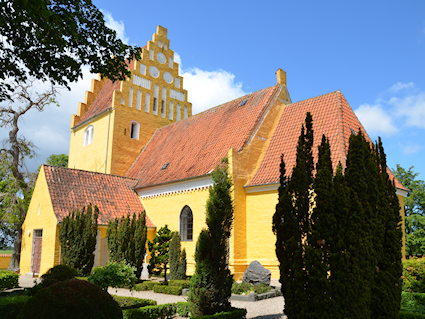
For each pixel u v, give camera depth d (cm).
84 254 1848
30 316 694
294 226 815
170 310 1138
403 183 3509
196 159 2469
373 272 803
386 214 923
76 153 3625
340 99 2173
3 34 1091
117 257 1775
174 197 2422
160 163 2842
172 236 1892
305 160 859
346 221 770
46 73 1238
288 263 800
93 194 2519
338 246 739
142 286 1742
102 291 783
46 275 1109
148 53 3538
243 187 2130
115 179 2775
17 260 2797
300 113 2339
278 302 1391
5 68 1170
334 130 2020
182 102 3762
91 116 3434
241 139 2280
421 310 1184
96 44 1213
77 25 1084
